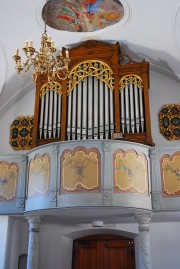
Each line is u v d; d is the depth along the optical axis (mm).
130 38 9219
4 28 8555
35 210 7199
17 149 10258
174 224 9195
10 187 8125
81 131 8695
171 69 9727
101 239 10156
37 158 7625
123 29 8930
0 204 8039
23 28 8664
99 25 8922
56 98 9266
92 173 6977
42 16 8469
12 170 8266
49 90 9391
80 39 9438
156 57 9641
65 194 6898
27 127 10406
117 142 7254
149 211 7191
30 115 10516
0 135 10500
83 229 9570
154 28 8602
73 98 9125
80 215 7812
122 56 9734
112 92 9023
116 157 7148
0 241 8039
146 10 8133
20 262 9320
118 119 8641
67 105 9086
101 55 9375
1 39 8836
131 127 8586
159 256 8961
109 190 6824
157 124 9711
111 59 9305
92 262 9984
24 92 10711
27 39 8984
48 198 7039
